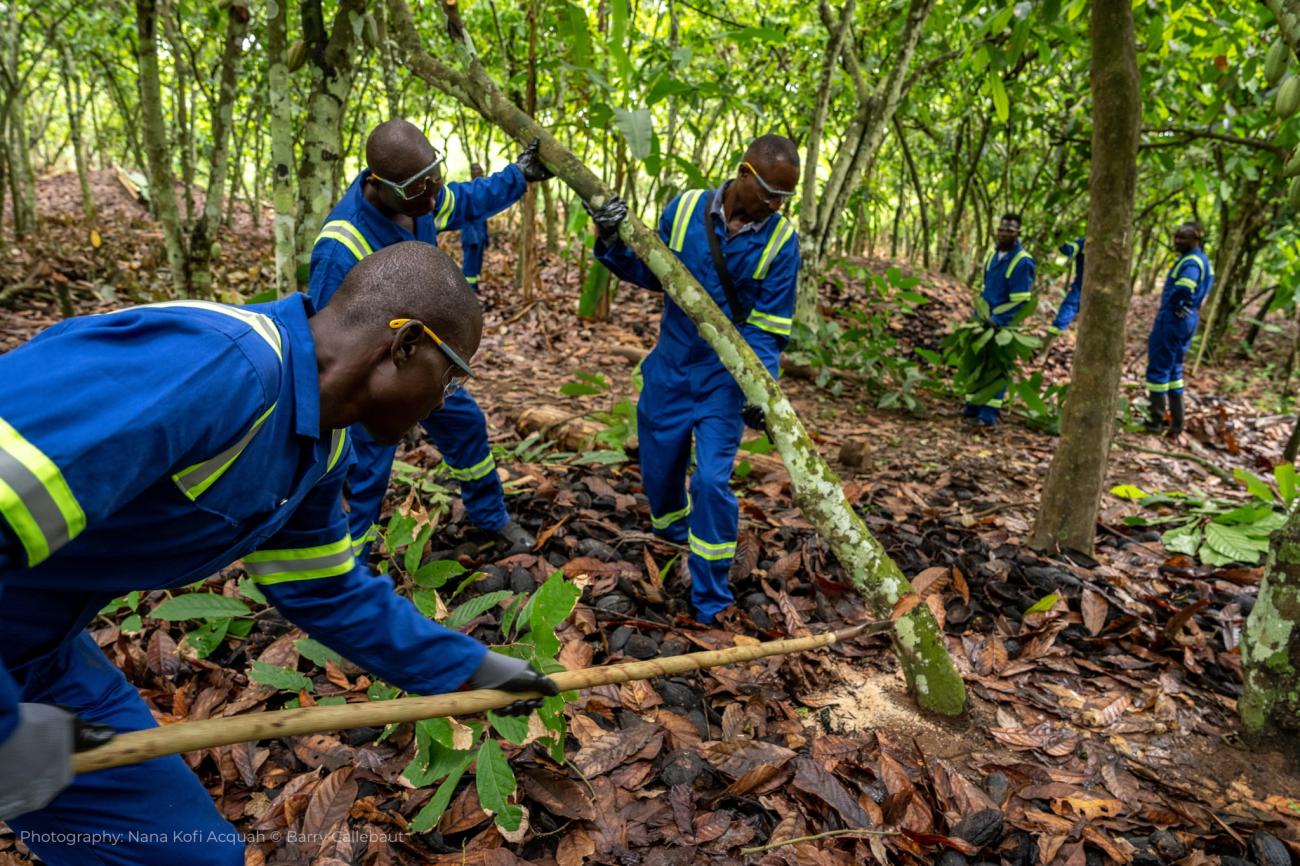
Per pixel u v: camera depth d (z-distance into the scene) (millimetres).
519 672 1432
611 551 3160
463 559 3014
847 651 2736
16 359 903
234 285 7590
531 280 7727
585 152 8336
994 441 5742
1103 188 3062
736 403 2832
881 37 7809
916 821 1982
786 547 3408
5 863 1721
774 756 2141
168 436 914
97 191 13898
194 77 8906
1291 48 2152
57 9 8219
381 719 1226
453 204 2885
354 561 1406
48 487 826
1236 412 7738
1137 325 12266
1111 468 5355
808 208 6645
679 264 2332
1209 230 11664
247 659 2480
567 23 3898
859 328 6746
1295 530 2246
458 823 1898
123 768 1275
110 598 1220
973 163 10422
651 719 2277
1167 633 2871
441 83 2457
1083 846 1971
